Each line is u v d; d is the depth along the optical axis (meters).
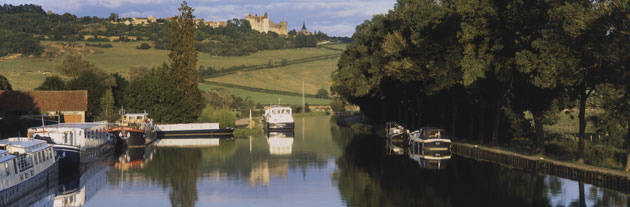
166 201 41.88
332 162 61.19
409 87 85.69
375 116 121.19
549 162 50.75
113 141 71.06
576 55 46.06
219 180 50.28
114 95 122.31
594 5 43.88
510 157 57.22
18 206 40.31
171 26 112.56
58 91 103.88
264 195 43.81
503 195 42.62
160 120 105.06
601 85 64.38
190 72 111.69
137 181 49.88
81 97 103.88
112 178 51.31
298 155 67.62
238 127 115.06
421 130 72.25
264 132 107.06
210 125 96.62
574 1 46.78
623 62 41.53
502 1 54.28
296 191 45.34
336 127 120.75
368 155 67.38
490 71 58.66
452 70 63.41
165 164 59.94
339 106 196.75
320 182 49.09
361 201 41.53
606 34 43.06
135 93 104.81
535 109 55.06
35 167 44.28
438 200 41.47
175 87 109.50
